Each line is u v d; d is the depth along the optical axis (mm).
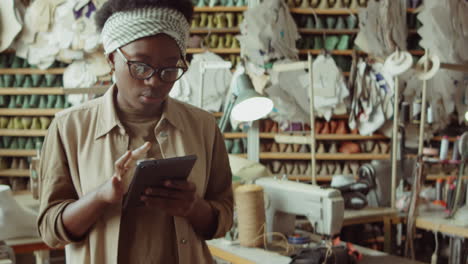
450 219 2752
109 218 976
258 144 4543
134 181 908
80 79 4324
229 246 2242
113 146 1014
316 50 4621
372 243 3939
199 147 1107
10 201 2189
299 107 4523
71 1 4262
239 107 2189
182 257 1015
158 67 933
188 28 1000
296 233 2424
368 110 4480
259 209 2219
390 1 4512
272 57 4445
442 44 4613
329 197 2129
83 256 996
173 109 1079
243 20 4469
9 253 1948
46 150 1035
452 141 4711
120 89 979
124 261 995
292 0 4578
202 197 1106
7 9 4211
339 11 4598
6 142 4414
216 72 4473
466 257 2742
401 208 3055
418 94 4578
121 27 921
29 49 4312
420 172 2826
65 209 964
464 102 4680
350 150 4605
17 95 4422
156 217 1014
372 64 4543
